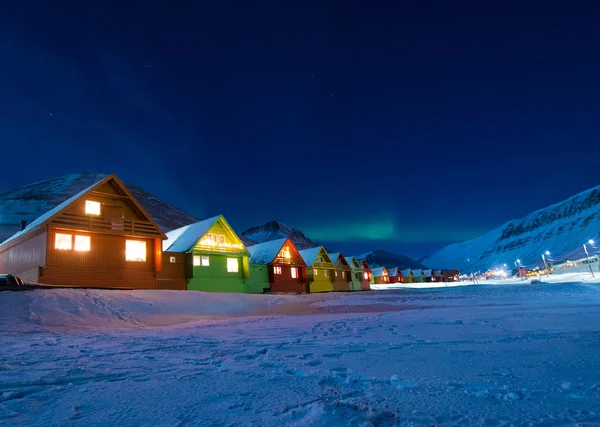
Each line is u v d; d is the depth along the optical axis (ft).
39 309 49.70
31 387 16.12
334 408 12.75
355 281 259.80
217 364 21.40
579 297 78.23
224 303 77.66
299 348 26.43
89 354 24.76
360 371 18.65
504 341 26.50
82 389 15.87
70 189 389.60
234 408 13.38
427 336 30.50
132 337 34.63
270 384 16.62
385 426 11.48
